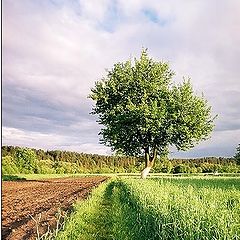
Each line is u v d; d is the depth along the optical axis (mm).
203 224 10469
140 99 53406
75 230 14516
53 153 172875
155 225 12773
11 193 37688
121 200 26281
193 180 54031
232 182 48500
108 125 53906
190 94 52594
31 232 14844
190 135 51656
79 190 40844
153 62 54531
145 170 55531
